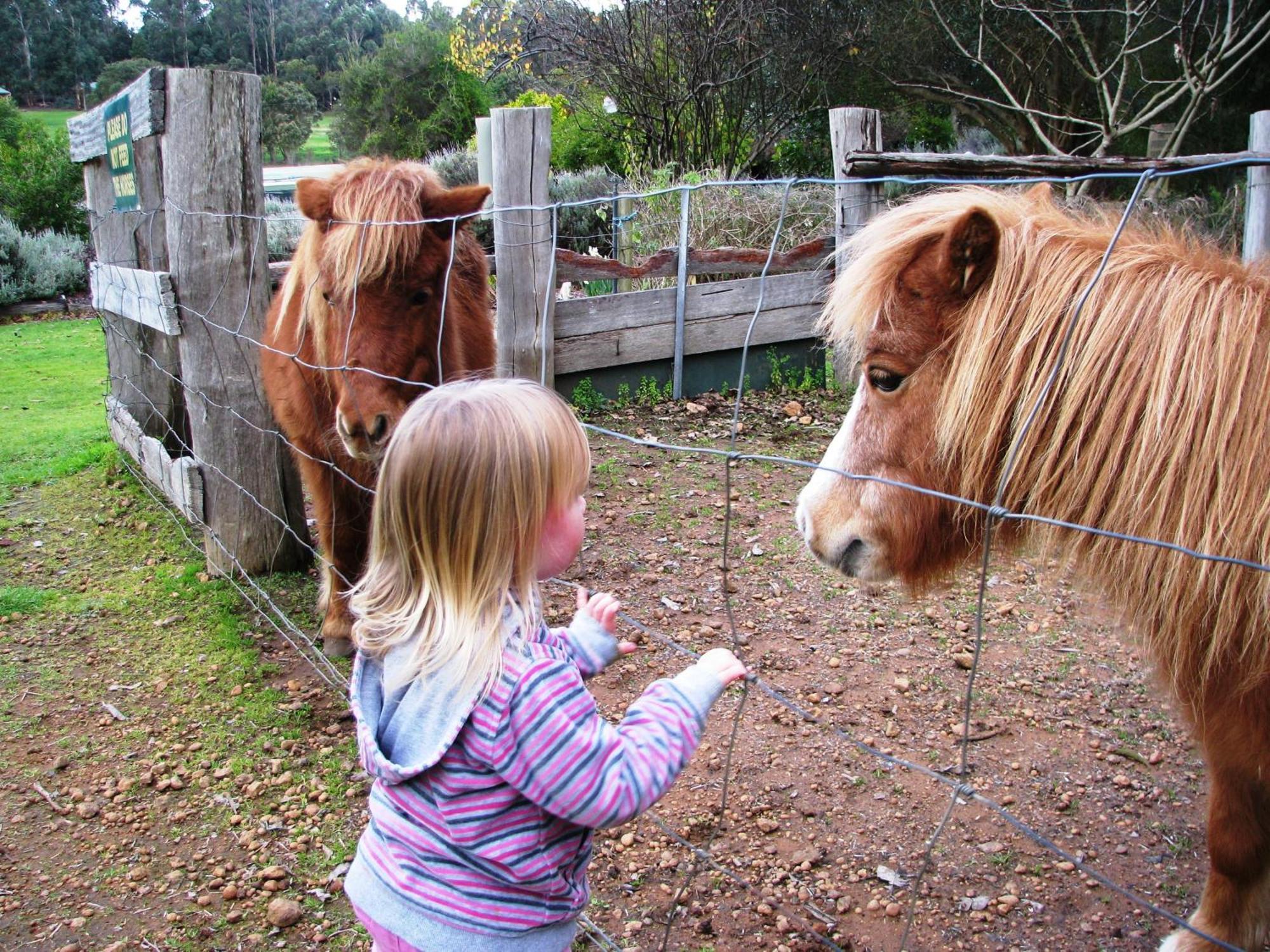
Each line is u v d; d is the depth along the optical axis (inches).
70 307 567.2
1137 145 498.0
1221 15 422.3
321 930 97.1
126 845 111.2
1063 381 66.1
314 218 131.2
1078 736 122.5
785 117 505.7
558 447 57.8
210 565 185.8
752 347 288.4
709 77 481.4
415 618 56.9
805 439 244.8
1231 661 63.4
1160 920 92.9
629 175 467.8
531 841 54.9
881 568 79.0
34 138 796.6
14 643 160.9
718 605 158.7
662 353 277.6
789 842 105.8
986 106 536.1
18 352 438.0
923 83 530.6
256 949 95.2
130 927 98.5
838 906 96.5
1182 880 98.0
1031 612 154.3
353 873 60.6
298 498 186.4
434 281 133.2
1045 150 524.7
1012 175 214.2
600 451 238.5
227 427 176.7
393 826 57.6
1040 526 69.1
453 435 55.6
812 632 149.6
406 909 56.2
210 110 166.4
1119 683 133.6
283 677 147.5
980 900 96.5
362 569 155.3
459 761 54.2
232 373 174.6
